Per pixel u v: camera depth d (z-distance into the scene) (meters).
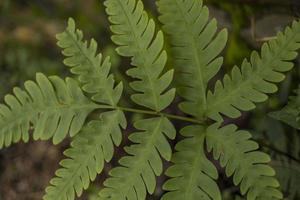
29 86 0.86
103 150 0.85
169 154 0.84
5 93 1.24
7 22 1.42
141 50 0.84
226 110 0.84
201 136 0.84
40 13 1.41
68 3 1.36
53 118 0.86
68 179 0.84
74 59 0.85
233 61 1.06
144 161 0.83
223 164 0.82
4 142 0.90
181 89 0.85
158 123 0.85
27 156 1.27
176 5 0.83
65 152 0.84
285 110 0.84
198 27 0.83
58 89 0.87
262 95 0.83
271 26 1.02
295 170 0.95
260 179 0.81
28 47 1.33
